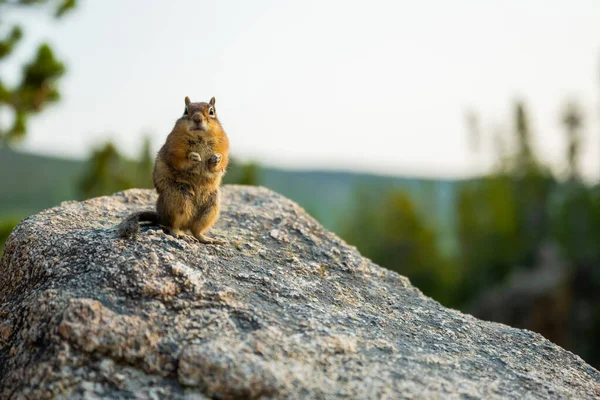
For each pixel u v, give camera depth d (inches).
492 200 431.2
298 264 65.1
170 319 57.5
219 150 64.4
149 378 55.7
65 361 55.7
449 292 433.4
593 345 267.7
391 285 66.4
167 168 63.8
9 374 56.6
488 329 63.7
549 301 254.8
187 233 65.8
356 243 496.1
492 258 416.5
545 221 421.1
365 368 56.9
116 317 56.9
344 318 60.8
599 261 315.6
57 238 62.3
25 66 116.9
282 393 54.7
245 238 67.0
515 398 57.1
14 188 1007.0
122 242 61.4
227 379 54.9
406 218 460.1
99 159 184.5
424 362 58.4
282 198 74.2
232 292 59.7
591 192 372.5
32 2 124.2
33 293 59.3
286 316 59.6
